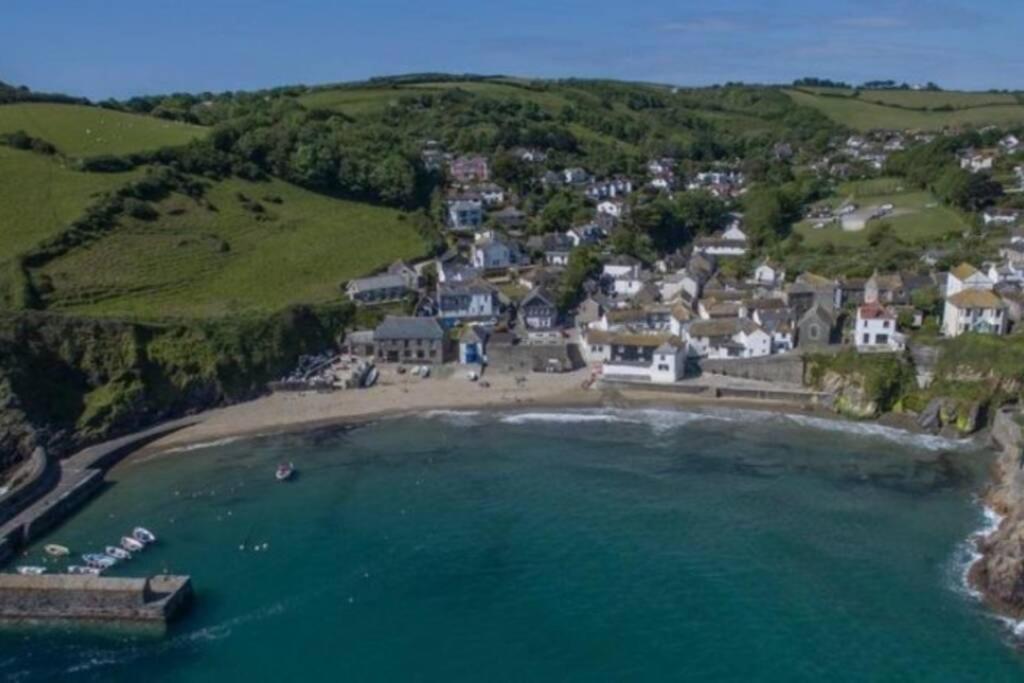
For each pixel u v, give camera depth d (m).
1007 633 71.75
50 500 97.62
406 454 114.31
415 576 82.69
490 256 188.12
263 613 77.00
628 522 92.94
